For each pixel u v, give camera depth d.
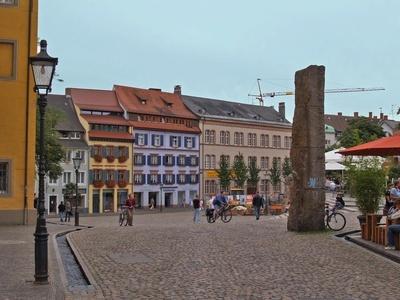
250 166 99.88
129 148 88.31
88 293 10.54
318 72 22.86
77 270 14.09
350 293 10.23
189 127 97.50
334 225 22.84
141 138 90.25
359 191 21.58
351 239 18.95
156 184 91.75
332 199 45.75
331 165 45.41
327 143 152.50
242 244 18.14
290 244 17.98
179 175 95.12
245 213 56.22
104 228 28.61
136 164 89.12
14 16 32.25
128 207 35.53
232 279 11.82
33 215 31.73
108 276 12.45
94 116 86.31
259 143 108.88
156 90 99.88
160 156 92.56
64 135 83.31
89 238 21.55
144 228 26.98
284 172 102.75
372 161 22.00
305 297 9.94
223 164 96.12
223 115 103.50
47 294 10.21
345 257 14.90
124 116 89.44
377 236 17.25
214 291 10.58
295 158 22.91
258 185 107.38
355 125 103.56
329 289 10.63
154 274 12.62
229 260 14.58
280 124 113.12
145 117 91.94
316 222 22.47
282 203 61.38
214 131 100.94
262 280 11.66
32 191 31.97
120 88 93.25
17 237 22.50
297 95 23.09
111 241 19.97
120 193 87.00
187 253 16.12
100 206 84.69
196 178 97.62
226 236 20.94
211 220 38.88
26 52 32.28
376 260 14.30
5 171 31.69
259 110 115.12
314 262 14.04
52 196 80.25
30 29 32.44
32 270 13.30
